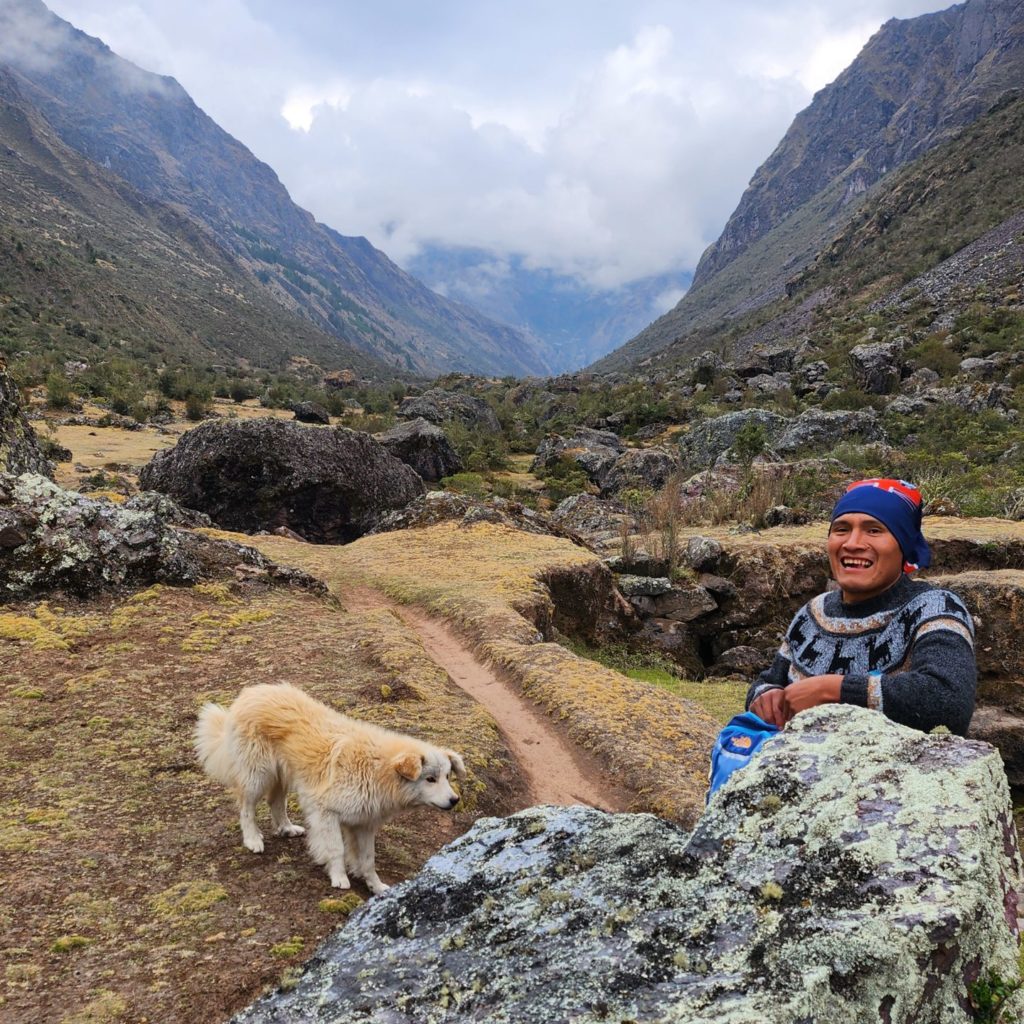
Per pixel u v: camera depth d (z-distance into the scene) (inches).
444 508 1070.4
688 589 876.6
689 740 423.5
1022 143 6043.3
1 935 180.5
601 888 98.8
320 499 1222.9
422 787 216.5
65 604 476.1
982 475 1380.4
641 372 7268.7
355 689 404.5
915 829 85.0
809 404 2893.7
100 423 2605.8
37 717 327.3
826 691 109.3
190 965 173.8
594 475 2174.0
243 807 231.3
